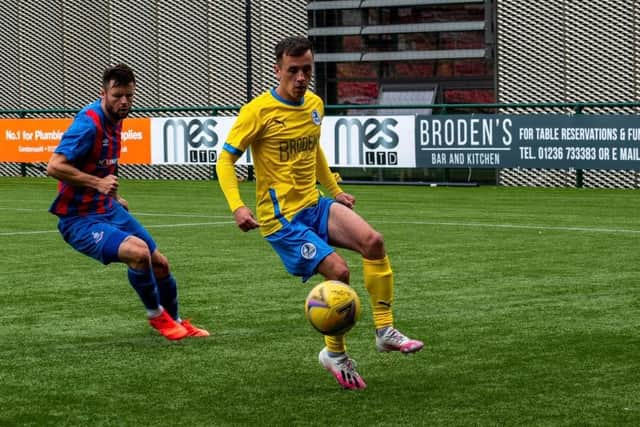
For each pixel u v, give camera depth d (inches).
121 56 1578.5
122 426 314.3
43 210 1014.4
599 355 400.8
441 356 401.7
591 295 529.7
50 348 424.2
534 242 734.5
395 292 542.3
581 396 341.4
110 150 432.5
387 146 1198.9
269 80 1487.5
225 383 363.9
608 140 1087.0
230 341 433.4
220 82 1509.6
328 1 1473.9
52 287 573.3
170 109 1315.2
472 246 717.3
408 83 1486.2
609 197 1073.5
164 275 438.0
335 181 400.2
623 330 446.0
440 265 633.0
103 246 425.1
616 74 1254.3
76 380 370.6
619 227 819.4
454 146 1165.1
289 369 384.5
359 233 363.3
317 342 430.6
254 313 494.6
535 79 1309.1
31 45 1653.5
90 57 1604.3
